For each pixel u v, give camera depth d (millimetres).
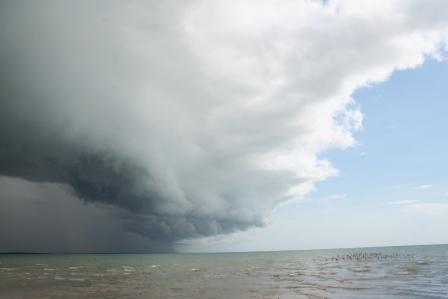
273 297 29672
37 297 30891
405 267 63938
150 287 38000
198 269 73062
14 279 47844
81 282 43781
